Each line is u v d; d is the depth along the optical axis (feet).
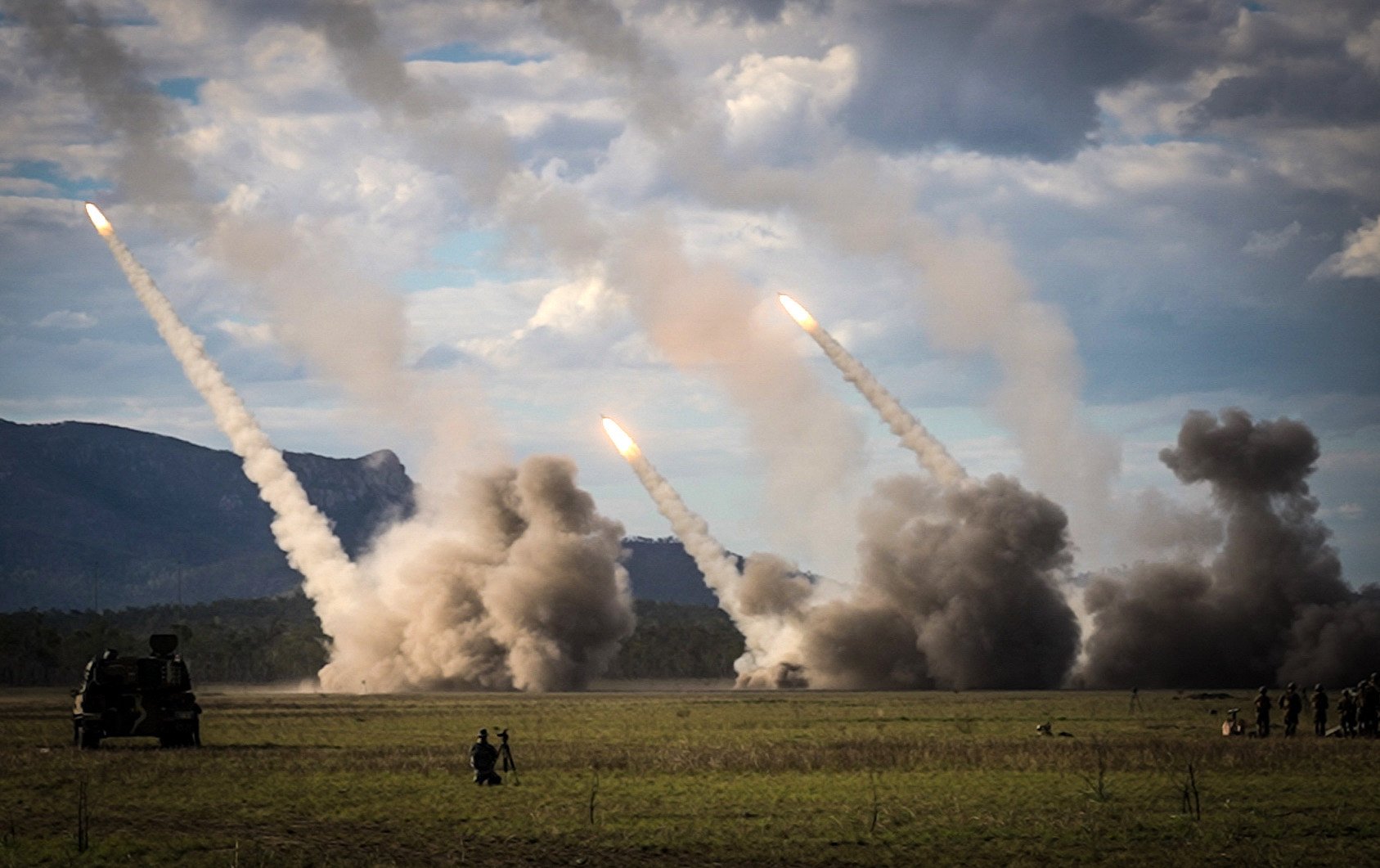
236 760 446.60
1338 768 408.67
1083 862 272.51
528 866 272.92
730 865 275.18
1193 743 481.87
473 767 401.29
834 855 281.74
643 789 376.48
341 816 328.49
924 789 371.56
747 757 447.83
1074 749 465.88
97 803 346.33
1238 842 290.56
